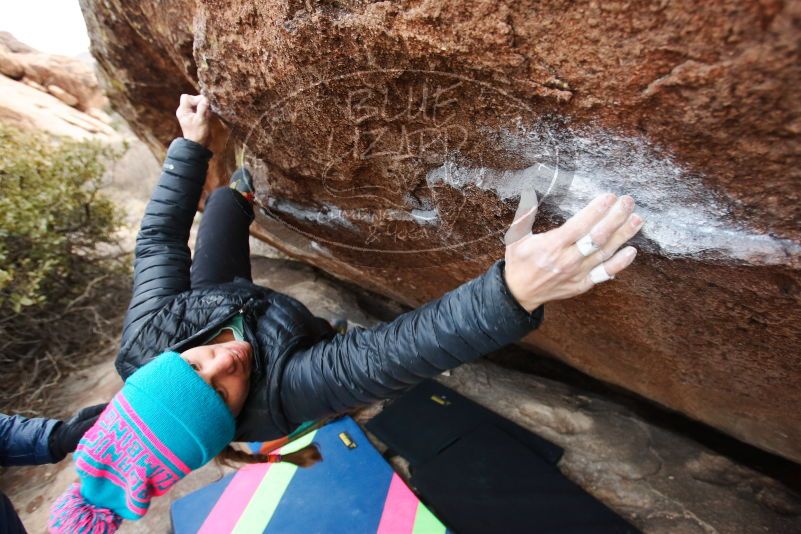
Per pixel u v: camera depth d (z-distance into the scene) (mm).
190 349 728
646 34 458
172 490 1490
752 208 581
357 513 1364
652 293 851
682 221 650
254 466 1506
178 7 1068
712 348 934
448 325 584
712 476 1359
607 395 1848
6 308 2125
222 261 1058
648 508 1298
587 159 653
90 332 2375
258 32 763
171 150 1006
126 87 1765
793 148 480
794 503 1259
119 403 658
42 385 1963
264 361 780
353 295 2562
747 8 389
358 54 678
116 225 2820
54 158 2545
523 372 2002
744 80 438
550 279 515
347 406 715
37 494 1528
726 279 701
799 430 1088
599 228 474
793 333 749
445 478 1420
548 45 528
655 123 540
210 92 979
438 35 588
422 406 1685
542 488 1351
